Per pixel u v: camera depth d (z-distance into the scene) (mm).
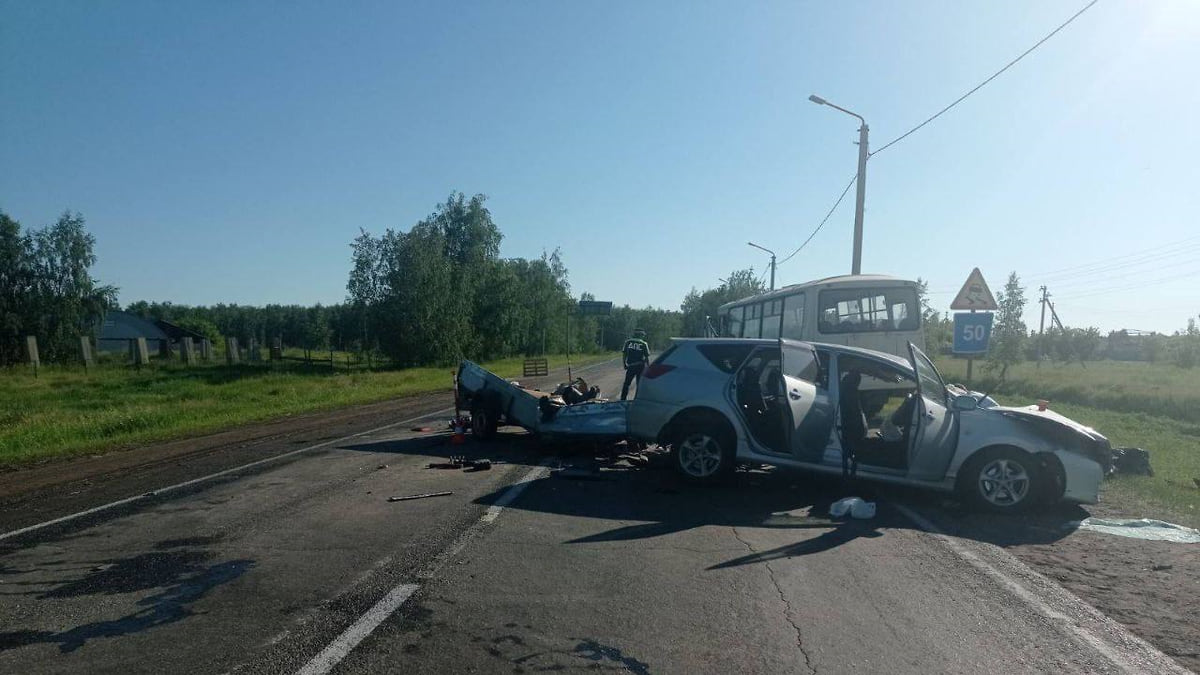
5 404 24500
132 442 15508
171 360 60344
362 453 11781
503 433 13719
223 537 6738
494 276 72875
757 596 5180
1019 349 25562
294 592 5215
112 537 6855
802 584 5449
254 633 4480
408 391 29109
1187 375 35625
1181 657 4223
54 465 12664
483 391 12789
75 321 68562
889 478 7996
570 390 12305
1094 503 7832
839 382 8414
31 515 8047
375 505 7969
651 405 9141
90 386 33906
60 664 4070
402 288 57562
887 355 8539
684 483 9078
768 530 7000
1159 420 18953
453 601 5016
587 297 97938
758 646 4332
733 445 8789
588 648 4277
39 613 4863
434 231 62344
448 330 59469
